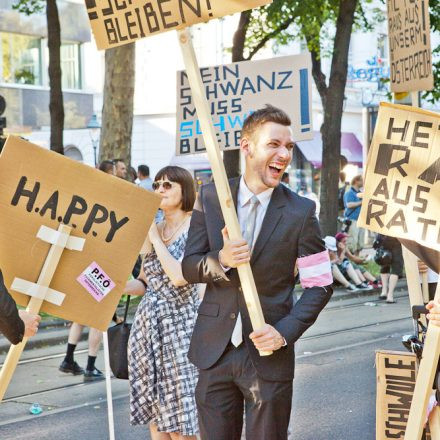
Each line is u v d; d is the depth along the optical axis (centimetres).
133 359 598
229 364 455
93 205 482
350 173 3809
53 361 1166
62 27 3488
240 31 2194
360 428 806
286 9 2181
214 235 468
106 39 500
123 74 1903
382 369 520
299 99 830
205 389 463
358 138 4350
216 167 450
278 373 450
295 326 447
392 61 655
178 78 859
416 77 620
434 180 450
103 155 1916
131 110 1925
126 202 485
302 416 854
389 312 1662
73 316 483
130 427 835
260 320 440
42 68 3403
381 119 462
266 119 456
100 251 484
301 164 3869
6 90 3278
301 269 458
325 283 457
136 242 488
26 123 3353
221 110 842
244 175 468
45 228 477
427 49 601
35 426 841
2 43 3275
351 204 2261
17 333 448
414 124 455
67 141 3662
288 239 455
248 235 461
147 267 603
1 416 881
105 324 487
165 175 603
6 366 456
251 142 459
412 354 515
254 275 453
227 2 474
